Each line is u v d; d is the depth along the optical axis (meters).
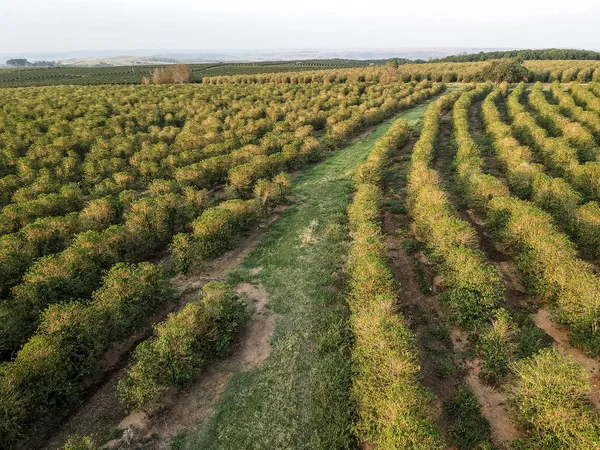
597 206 21.09
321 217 26.58
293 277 20.31
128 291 16.58
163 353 13.65
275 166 33.62
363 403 12.33
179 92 71.50
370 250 18.83
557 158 29.48
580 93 52.50
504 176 31.08
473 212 25.70
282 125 46.31
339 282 19.53
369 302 15.77
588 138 32.78
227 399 13.64
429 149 33.72
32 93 69.81
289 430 12.40
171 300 19.20
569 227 20.89
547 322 15.98
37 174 32.03
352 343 15.52
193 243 21.39
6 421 11.68
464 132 38.31
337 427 12.13
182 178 30.86
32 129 44.69
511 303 17.22
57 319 14.73
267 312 17.95
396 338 13.45
